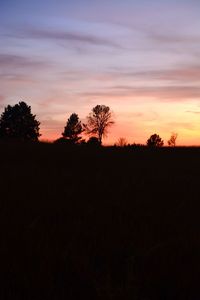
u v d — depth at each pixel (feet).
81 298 16.51
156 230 24.44
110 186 37.73
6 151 61.93
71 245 21.12
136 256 20.22
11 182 37.55
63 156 60.08
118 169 50.29
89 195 33.24
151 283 17.67
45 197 31.81
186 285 17.57
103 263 20.11
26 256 19.70
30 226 23.72
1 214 26.30
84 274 18.26
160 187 38.37
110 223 25.40
